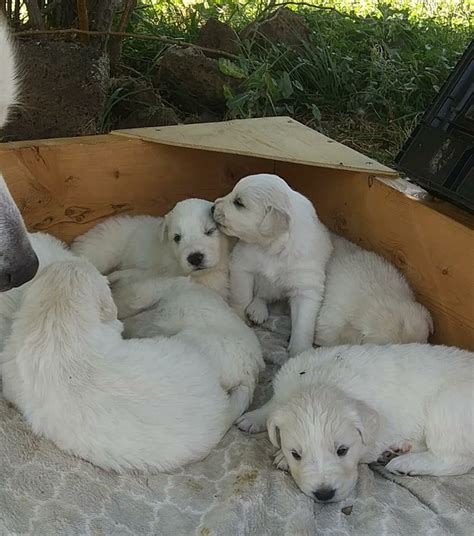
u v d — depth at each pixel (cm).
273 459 64
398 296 78
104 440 58
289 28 147
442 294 77
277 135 93
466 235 73
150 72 137
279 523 57
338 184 90
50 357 60
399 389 66
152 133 89
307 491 59
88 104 109
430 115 78
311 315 83
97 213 89
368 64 144
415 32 155
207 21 139
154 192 92
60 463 59
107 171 87
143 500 57
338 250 87
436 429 63
